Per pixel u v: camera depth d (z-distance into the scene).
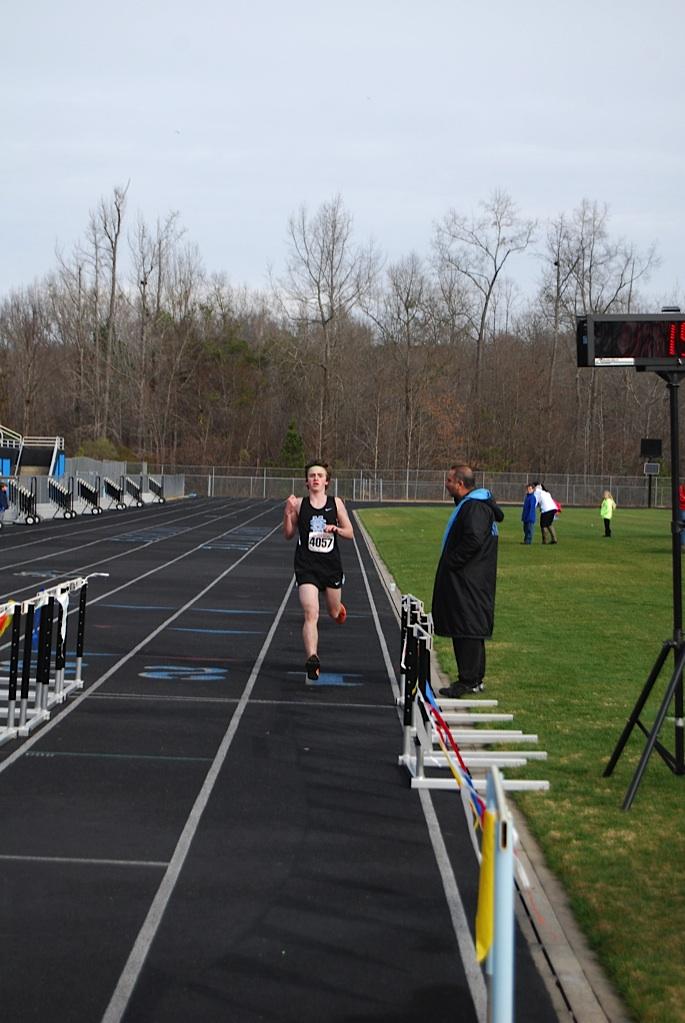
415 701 8.23
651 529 45.50
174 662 13.10
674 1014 4.57
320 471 11.51
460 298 89.94
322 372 86.25
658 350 8.29
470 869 6.41
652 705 10.95
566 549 32.88
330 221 83.50
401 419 88.94
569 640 15.24
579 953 5.28
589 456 88.62
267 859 6.50
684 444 82.75
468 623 10.99
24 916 5.58
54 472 51.31
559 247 87.56
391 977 4.96
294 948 5.26
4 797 7.60
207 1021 4.53
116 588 20.78
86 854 6.50
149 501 64.94
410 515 57.75
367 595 21.05
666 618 17.69
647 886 6.08
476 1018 4.60
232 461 92.06
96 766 8.45
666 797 7.85
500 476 83.56
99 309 83.81
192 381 93.06
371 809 7.53
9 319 86.62
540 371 89.19
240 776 8.26
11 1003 4.66
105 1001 4.69
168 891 5.95
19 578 21.70
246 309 102.75
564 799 7.80
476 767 8.63
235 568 25.55
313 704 10.90
